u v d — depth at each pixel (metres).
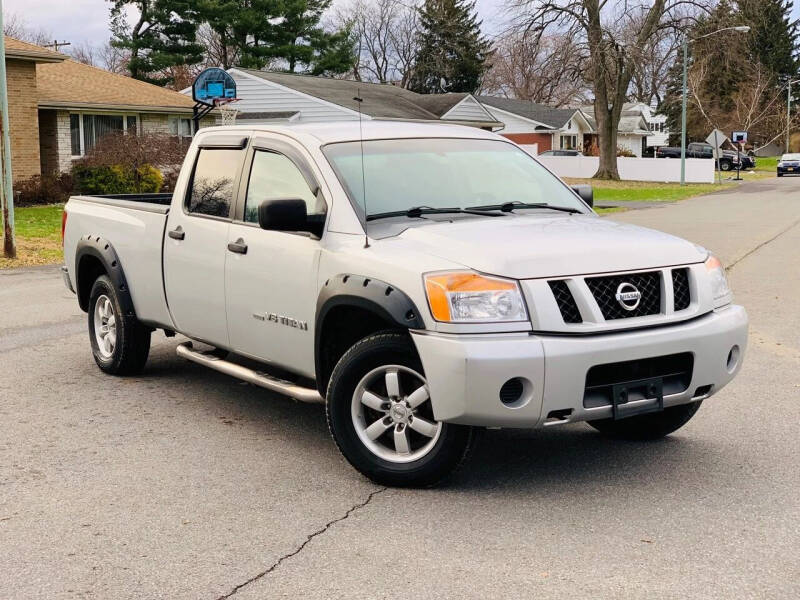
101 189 29.22
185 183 6.61
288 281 5.47
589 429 6.16
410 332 4.64
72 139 31.41
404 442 4.88
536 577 3.84
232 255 5.96
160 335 9.41
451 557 4.06
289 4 57.47
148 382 7.49
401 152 5.87
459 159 6.04
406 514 4.58
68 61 36.03
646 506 4.67
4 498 4.86
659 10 48.78
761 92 95.31
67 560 4.08
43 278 14.60
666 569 3.91
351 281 4.94
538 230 5.09
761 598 3.63
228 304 6.05
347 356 4.95
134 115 33.38
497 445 5.79
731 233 21.56
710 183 55.25
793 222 25.11
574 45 46.94
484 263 4.59
